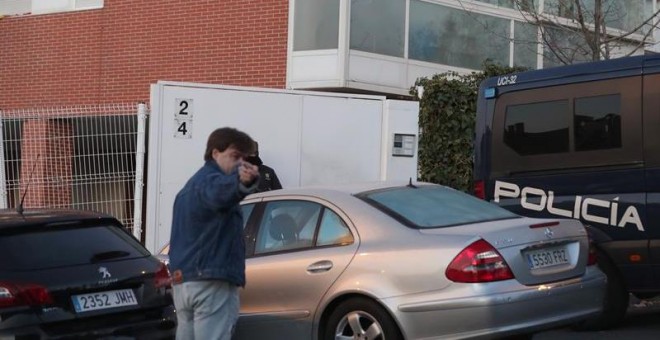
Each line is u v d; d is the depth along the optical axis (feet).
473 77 42.91
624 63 27.73
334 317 21.33
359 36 44.24
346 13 43.55
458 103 42.22
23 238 19.75
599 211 27.68
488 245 19.88
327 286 21.38
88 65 51.44
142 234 36.47
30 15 53.47
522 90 29.94
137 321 20.36
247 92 37.88
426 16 47.01
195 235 17.06
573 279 21.30
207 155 17.52
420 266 20.08
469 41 48.70
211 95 37.32
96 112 37.52
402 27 45.98
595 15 42.52
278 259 22.43
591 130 28.14
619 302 27.55
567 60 44.37
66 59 52.21
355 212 21.88
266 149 38.04
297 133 38.47
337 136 38.91
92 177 37.29
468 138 42.09
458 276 19.61
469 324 19.43
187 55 48.37
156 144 36.42
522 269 20.15
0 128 37.65
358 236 21.48
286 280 22.11
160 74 49.14
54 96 52.49
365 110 39.24
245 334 22.79
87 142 37.65
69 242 20.40
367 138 39.24
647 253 26.78
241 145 17.39
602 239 27.55
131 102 49.88
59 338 18.90
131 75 50.08
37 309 18.80
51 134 37.73
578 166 28.27
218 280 17.01
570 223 22.22
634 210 26.96
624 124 27.40
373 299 20.52
